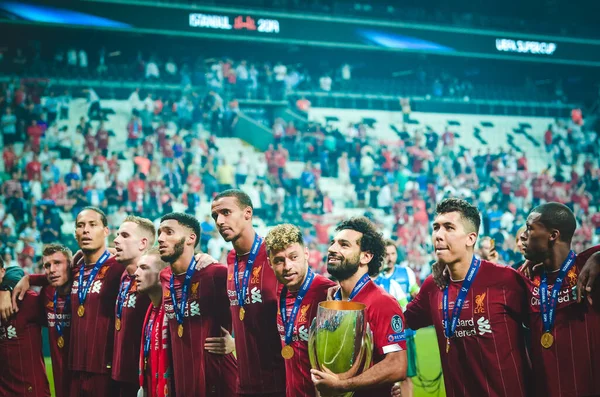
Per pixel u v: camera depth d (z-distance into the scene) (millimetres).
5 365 5316
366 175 21578
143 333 4805
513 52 28547
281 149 20688
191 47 27219
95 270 5133
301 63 29438
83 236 5102
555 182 23250
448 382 3713
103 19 22125
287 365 3984
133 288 4879
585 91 32250
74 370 5098
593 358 3355
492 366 3525
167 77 23750
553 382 3439
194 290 4609
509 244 19438
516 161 24125
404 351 3521
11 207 16406
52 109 20703
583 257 3473
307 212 19891
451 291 3699
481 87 29469
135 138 20688
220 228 4391
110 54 25781
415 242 19250
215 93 22906
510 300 3572
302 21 25438
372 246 3670
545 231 3484
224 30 24047
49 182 17312
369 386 3303
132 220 4961
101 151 19547
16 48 23625
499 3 31719
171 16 23188
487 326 3547
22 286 5297
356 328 3172
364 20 26391
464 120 28141
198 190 18828
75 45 24812
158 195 17828
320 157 22547
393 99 27562
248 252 4473
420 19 27828
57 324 5332
